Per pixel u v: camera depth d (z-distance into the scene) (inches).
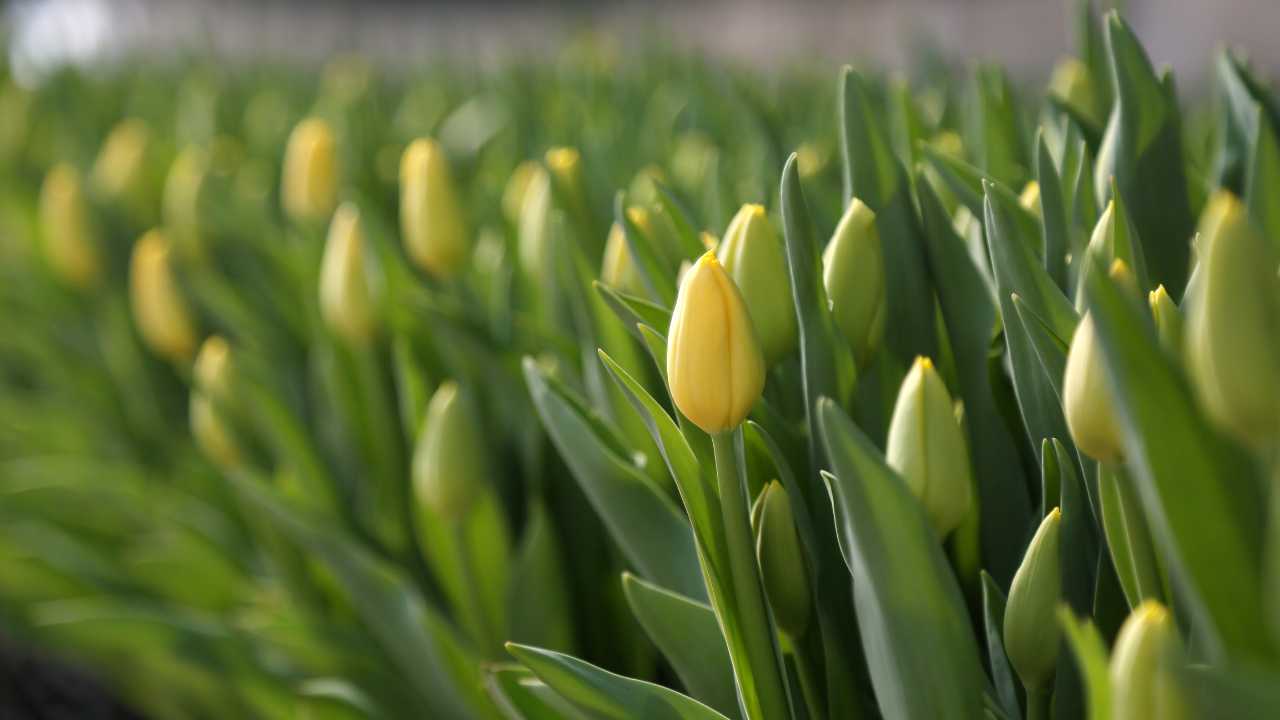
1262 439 24.0
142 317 52.5
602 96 77.3
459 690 38.8
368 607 40.2
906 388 28.4
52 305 68.5
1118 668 24.2
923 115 47.3
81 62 124.0
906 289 31.8
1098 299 24.1
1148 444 24.1
